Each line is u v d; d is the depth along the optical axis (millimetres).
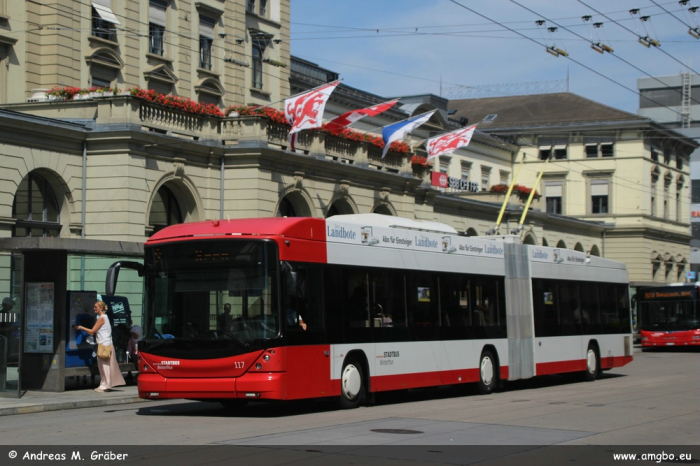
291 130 31094
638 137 68375
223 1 39281
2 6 30281
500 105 74875
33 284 19156
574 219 61531
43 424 14125
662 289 43438
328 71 48938
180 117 29969
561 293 24281
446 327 19359
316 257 15758
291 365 14758
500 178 67188
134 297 22641
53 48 31484
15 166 25734
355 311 16656
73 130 27297
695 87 95562
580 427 14094
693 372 28453
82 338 19672
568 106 71688
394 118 50438
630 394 20375
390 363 17453
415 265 18641
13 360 19250
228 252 15000
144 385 15148
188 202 30531
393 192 38375
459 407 17266
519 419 15109
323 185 34156
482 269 20984
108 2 33719
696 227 92062
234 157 30953
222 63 39156
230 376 14570
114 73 33938
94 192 27938
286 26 43250
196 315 14969
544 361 23000
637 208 68250
